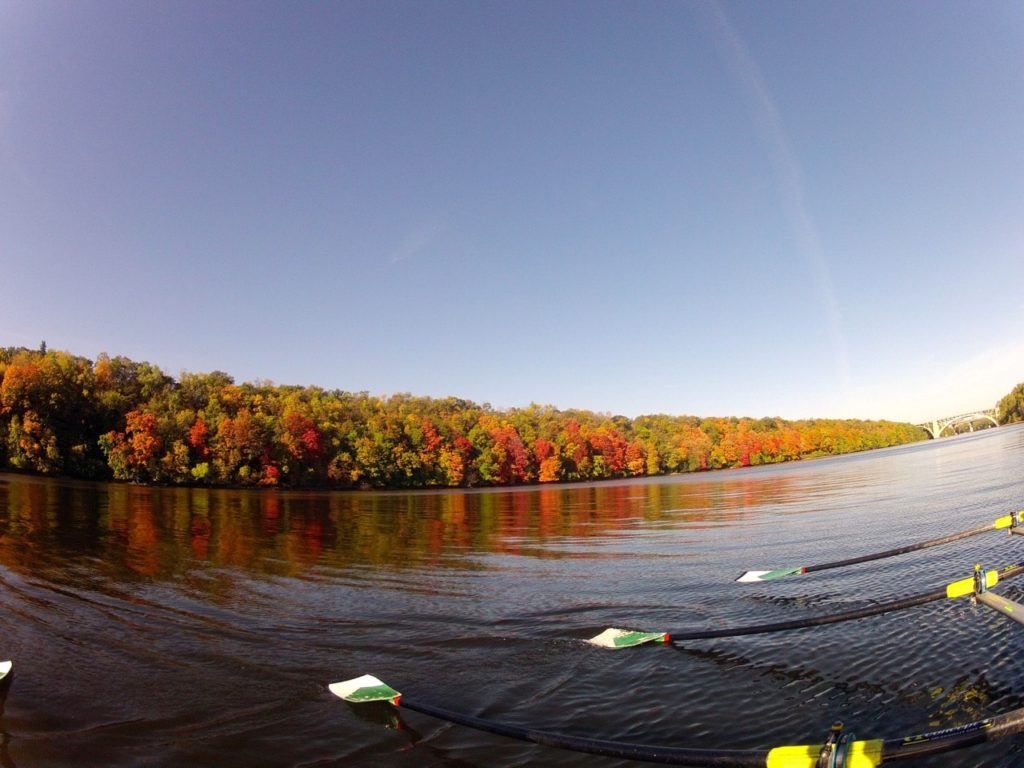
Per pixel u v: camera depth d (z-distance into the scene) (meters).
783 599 13.24
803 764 5.30
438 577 16.72
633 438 137.62
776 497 41.12
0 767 6.86
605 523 30.72
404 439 91.44
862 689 8.39
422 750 7.16
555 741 6.69
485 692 8.84
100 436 66.38
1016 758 6.48
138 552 19.94
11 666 9.74
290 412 79.44
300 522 32.06
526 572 17.34
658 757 5.99
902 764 6.54
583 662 9.92
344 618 12.55
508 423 113.94
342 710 8.26
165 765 6.88
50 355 76.75
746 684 8.77
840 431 167.00
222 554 20.27
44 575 16.12
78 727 7.80
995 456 62.00
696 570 16.77
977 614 11.04
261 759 7.00
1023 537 17.75
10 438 61.50
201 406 83.44
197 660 10.16
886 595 12.98
